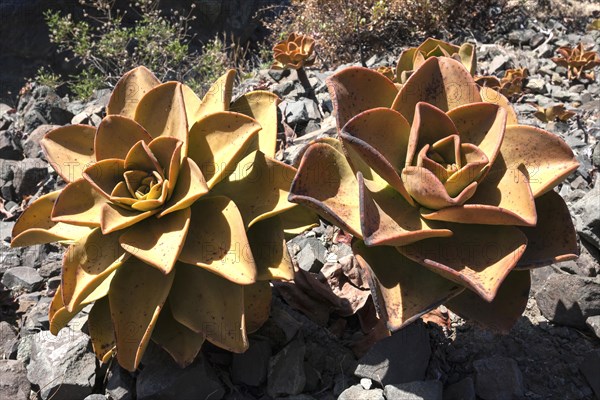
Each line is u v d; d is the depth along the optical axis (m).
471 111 2.39
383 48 6.56
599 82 5.44
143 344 2.33
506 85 4.94
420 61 3.35
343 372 2.73
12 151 4.77
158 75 6.77
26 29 8.39
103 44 6.75
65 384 2.70
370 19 6.58
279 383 2.65
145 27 7.02
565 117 4.59
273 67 5.09
